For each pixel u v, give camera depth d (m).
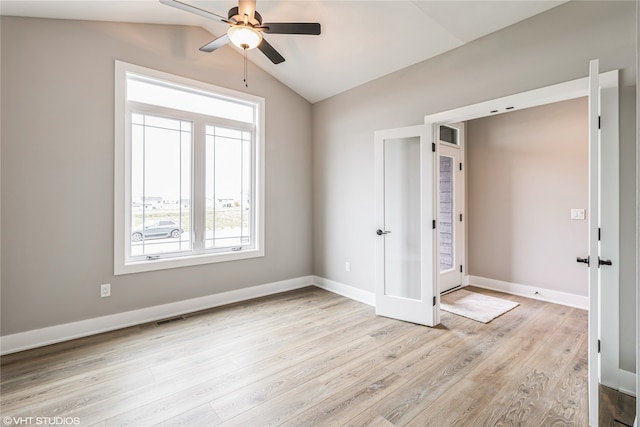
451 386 1.99
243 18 2.11
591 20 2.13
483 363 2.27
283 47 3.38
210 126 3.57
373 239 3.62
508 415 1.72
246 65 3.73
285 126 4.14
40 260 2.54
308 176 4.42
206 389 1.96
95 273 2.79
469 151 4.45
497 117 4.14
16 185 2.44
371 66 3.37
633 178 1.95
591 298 1.63
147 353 2.42
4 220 2.40
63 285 2.64
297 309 3.44
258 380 2.06
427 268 2.98
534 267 3.82
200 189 3.47
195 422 1.67
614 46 2.04
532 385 1.99
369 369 2.19
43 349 2.48
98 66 2.78
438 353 2.42
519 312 3.32
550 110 3.68
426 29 2.70
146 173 3.13
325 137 4.24
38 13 2.43
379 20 2.74
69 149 2.65
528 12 2.37
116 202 2.87
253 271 3.86
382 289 3.26
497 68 2.60
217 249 3.63
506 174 4.06
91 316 2.77
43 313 2.56
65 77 2.63
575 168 3.50
